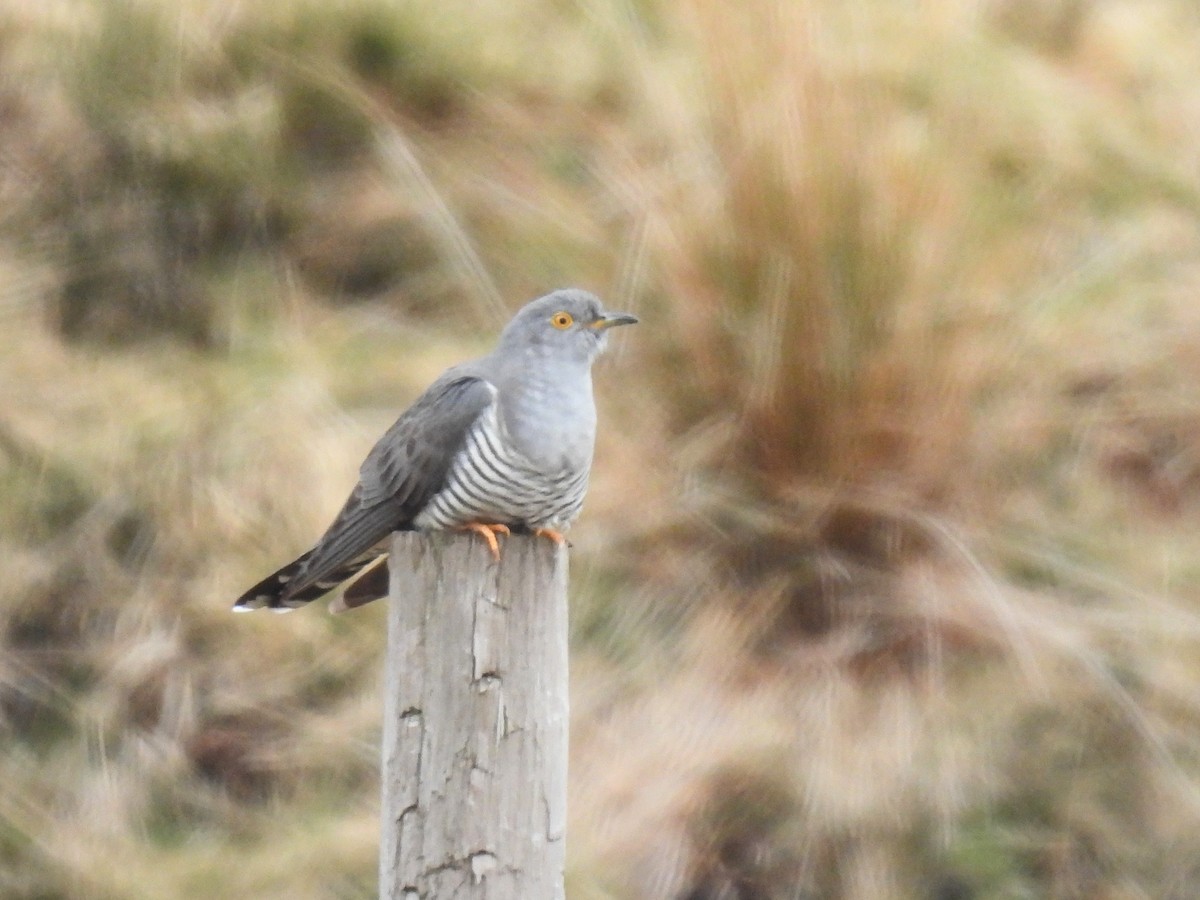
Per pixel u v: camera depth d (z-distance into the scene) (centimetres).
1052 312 1138
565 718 591
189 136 1291
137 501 1125
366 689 1058
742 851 960
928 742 993
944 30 1273
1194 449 1133
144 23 1310
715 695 1014
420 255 1272
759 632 1041
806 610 1051
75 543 1112
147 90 1303
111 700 1057
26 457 1138
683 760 986
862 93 1078
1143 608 1045
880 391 1048
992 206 1161
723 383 1080
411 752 577
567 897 922
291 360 1195
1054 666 1020
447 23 1369
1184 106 1344
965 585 1035
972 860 958
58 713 1054
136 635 1080
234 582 1091
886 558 1059
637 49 1291
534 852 578
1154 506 1119
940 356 1059
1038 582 1068
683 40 1270
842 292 1037
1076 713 1007
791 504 1063
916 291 1048
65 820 1002
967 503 1081
